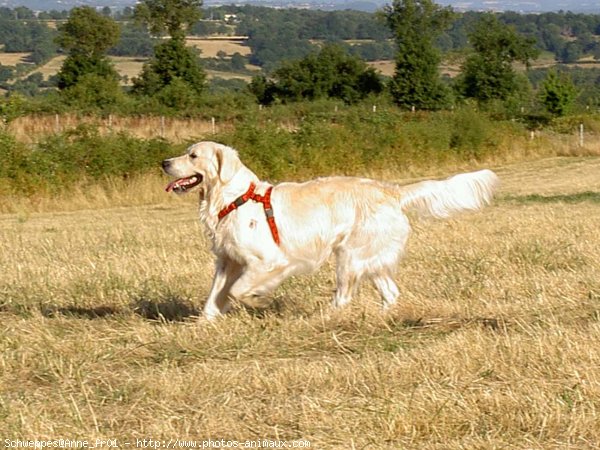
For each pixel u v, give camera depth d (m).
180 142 27.67
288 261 8.79
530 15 116.56
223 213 8.69
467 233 14.91
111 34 67.75
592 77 93.62
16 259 12.75
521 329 8.14
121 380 7.04
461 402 6.20
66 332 8.45
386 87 67.56
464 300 9.56
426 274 11.21
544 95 53.25
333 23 124.69
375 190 9.07
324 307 9.20
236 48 116.25
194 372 7.03
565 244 13.32
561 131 46.25
